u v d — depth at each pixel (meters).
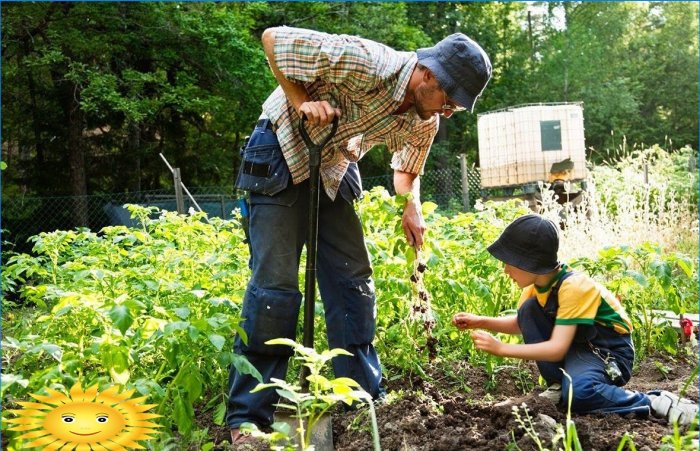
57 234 4.91
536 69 28.86
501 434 2.61
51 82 17.56
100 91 15.23
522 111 11.95
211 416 3.29
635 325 4.11
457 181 16.70
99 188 18.67
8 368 3.26
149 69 18.16
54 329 3.08
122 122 18.28
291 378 3.49
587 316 2.92
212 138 20.33
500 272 4.18
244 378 2.87
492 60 27.34
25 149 19.09
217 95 18.47
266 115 2.95
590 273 3.96
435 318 3.87
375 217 3.92
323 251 3.15
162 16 16.17
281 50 2.74
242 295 3.34
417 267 3.42
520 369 3.74
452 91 2.76
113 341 2.68
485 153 12.54
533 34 30.42
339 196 3.11
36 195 18.03
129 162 18.58
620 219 7.80
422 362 3.74
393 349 3.81
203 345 2.81
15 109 18.11
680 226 8.04
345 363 3.14
